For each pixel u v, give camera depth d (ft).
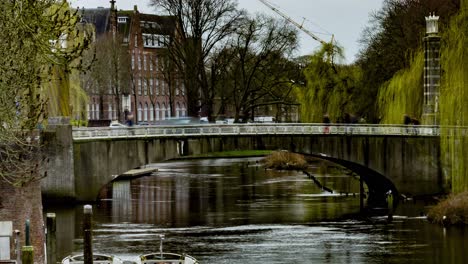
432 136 349.82
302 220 291.58
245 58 502.79
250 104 508.12
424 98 368.68
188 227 276.21
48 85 311.06
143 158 340.39
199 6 469.57
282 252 235.61
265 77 499.10
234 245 245.86
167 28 476.13
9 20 136.56
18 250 196.03
